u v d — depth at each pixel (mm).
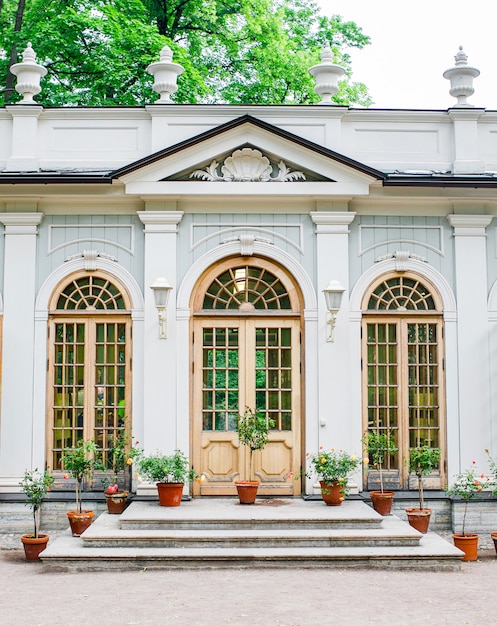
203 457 10805
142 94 17312
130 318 10906
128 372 10852
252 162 10867
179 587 7750
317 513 9477
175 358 10719
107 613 6883
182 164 10727
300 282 10914
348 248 11023
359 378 10883
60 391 10883
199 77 17250
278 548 8812
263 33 19344
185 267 10906
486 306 11070
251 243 10930
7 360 10797
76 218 11023
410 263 11078
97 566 8531
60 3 17453
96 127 11195
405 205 11125
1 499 10422
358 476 10719
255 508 9836
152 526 9203
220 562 8547
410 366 11008
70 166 11141
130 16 17688
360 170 10672
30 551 9188
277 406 10898
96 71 17078
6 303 10859
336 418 10695
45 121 11219
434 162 11297
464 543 9250
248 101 19266
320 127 11133
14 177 10547
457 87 11359
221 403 10883
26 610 6992
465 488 9984
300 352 10938
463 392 10922
